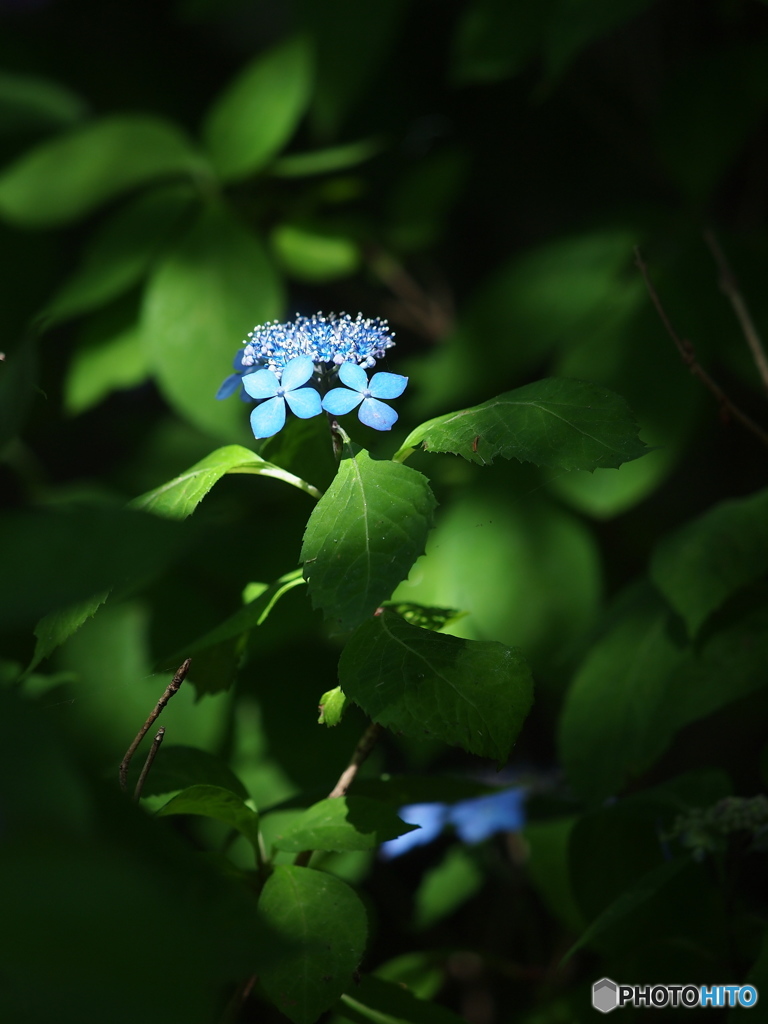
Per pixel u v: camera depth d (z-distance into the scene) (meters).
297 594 1.73
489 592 1.68
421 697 1.26
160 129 1.89
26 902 1.03
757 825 1.39
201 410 1.77
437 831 1.55
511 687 1.26
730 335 1.68
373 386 1.28
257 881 1.32
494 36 1.81
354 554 1.25
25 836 1.10
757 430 1.44
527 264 1.83
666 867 1.38
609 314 1.73
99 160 1.87
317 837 1.30
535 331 1.77
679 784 1.45
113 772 1.34
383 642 1.28
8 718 1.12
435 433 1.28
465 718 1.25
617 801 1.47
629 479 1.62
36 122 1.51
